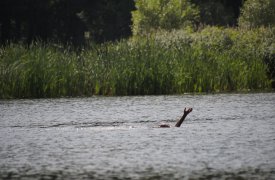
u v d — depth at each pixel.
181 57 110.44
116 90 106.88
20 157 51.91
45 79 104.25
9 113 82.56
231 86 112.69
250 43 125.31
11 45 108.44
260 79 115.06
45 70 104.31
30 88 103.75
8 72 103.12
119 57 108.44
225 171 45.78
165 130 64.88
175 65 108.88
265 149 53.16
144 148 54.69
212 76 111.44
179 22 172.88
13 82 103.12
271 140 57.47
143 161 49.59
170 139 58.91
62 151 54.22
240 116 75.81
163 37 127.88
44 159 51.09
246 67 114.00
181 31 136.00
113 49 110.62
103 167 47.81
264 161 48.69
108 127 68.31
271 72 118.00
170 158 50.41
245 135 60.59
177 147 54.81
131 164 48.66
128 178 44.31
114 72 106.88
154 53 109.44
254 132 62.44
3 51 107.00
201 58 111.81
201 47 115.88
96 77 107.00
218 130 64.12
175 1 174.38
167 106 88.31
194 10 178.88
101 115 79.25
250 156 50.53
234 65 113.00
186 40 124.50
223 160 49.28
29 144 57.94
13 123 72.75
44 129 67.50
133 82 107.00
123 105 90.38
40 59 105.12
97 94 107.06
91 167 47.88
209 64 111.69
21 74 103.38
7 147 56.50
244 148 53.78
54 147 56.19
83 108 87.19
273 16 179.38
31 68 103.81
